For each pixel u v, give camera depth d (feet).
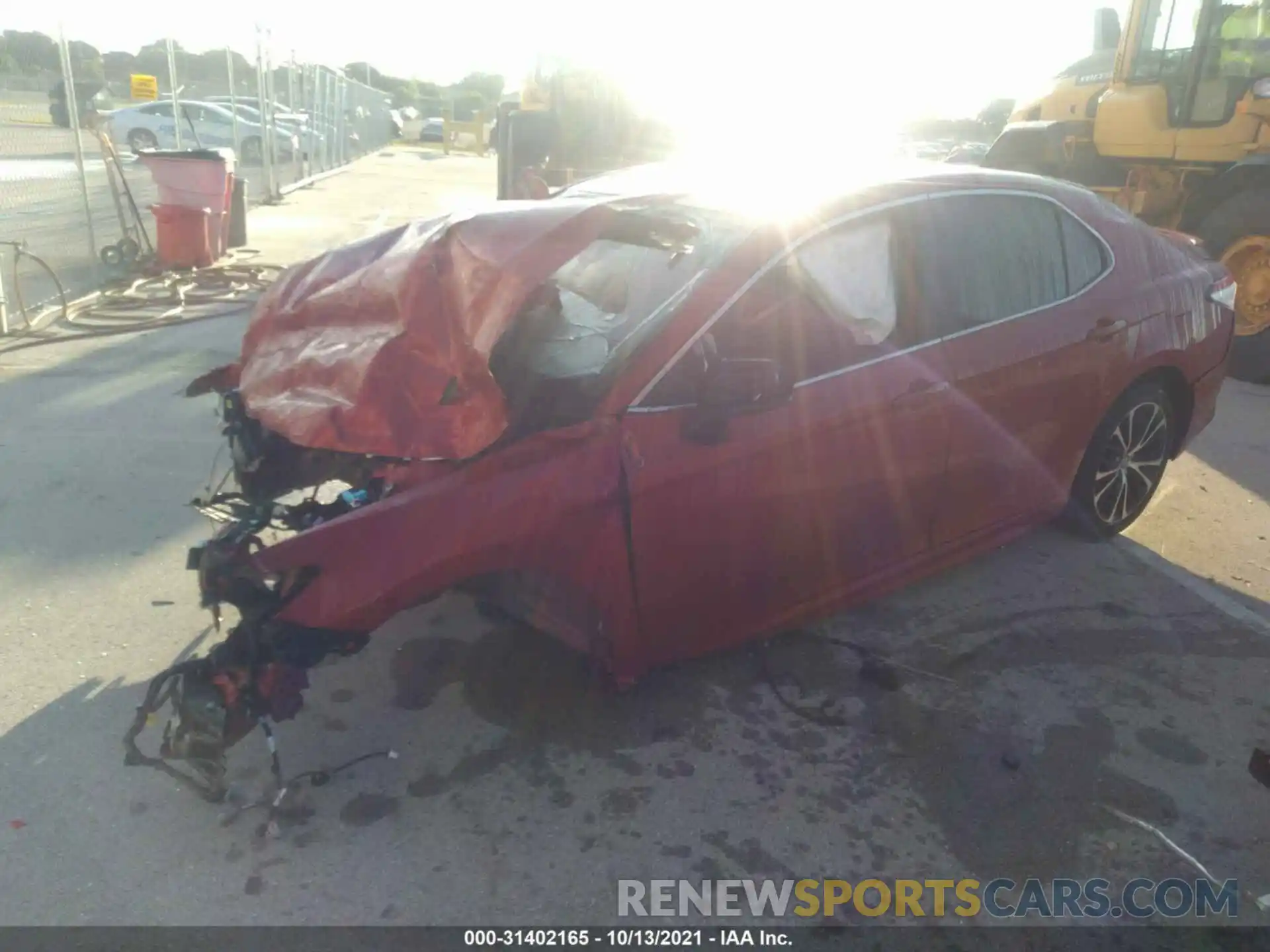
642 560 11.23
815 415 12.08
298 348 12.07
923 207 13.60
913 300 13.25
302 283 13.34
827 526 12.58
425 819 10.66
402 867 10.03
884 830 10.76
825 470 12.28
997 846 10.60
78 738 11.59
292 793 10.94
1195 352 16.87
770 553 12.20
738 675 13.25
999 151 38.45
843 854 10.44
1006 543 15.38
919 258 13.41
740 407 11.24
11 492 17.66
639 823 10.73
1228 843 10.74
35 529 16.34
